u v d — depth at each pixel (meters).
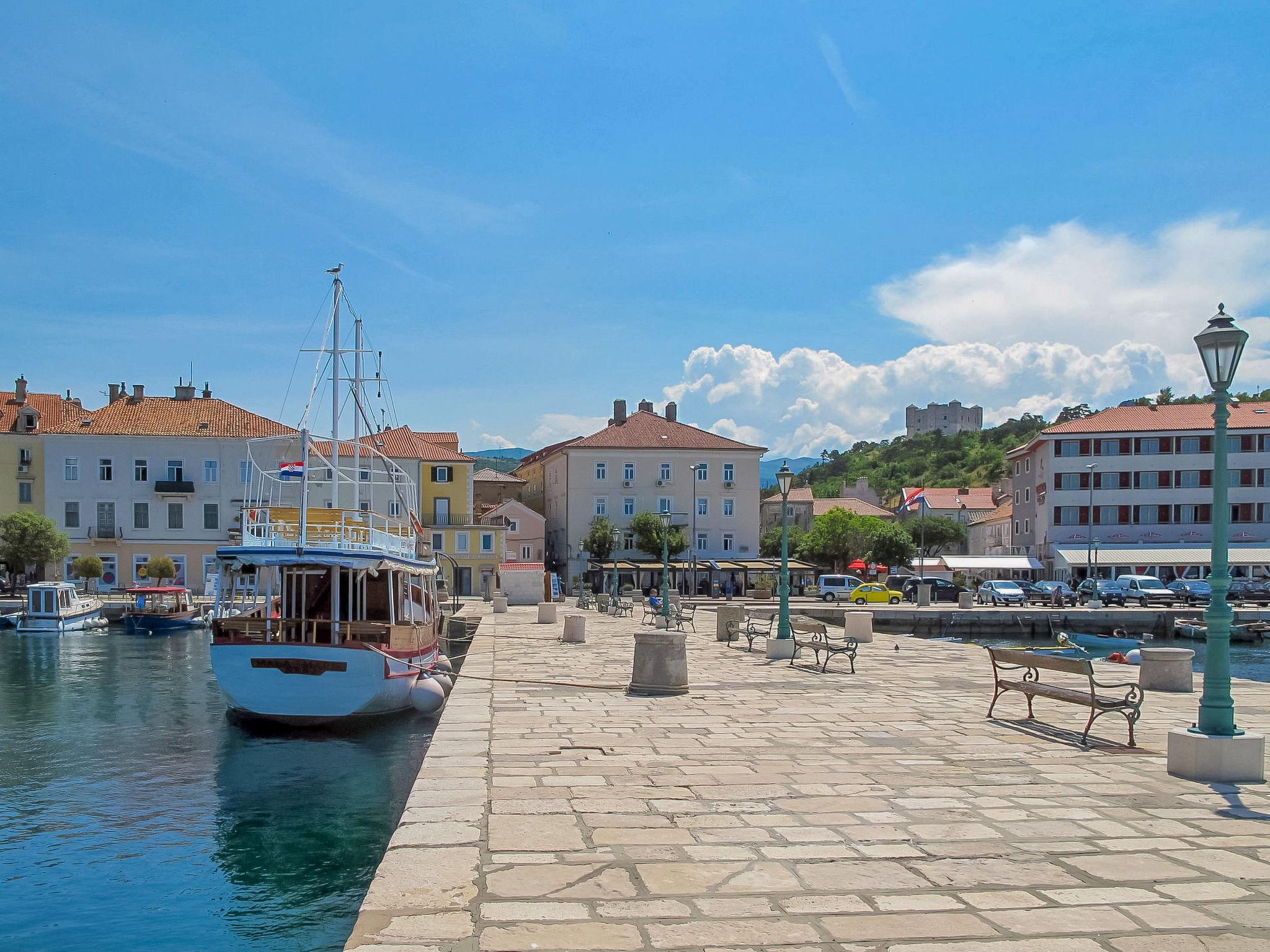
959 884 6.41
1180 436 76.75
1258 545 74.31
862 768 10.10
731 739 11.78
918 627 51.19
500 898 6.07
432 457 72.94
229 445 69.81
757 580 72.31
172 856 12.70
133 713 24.45
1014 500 89.25
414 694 22.42
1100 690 17.22
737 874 6.59
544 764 10.21
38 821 14.39
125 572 68.75
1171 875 6.64
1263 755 9.57
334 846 13.10
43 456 68.62
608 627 35.34
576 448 80.62
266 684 20.95
